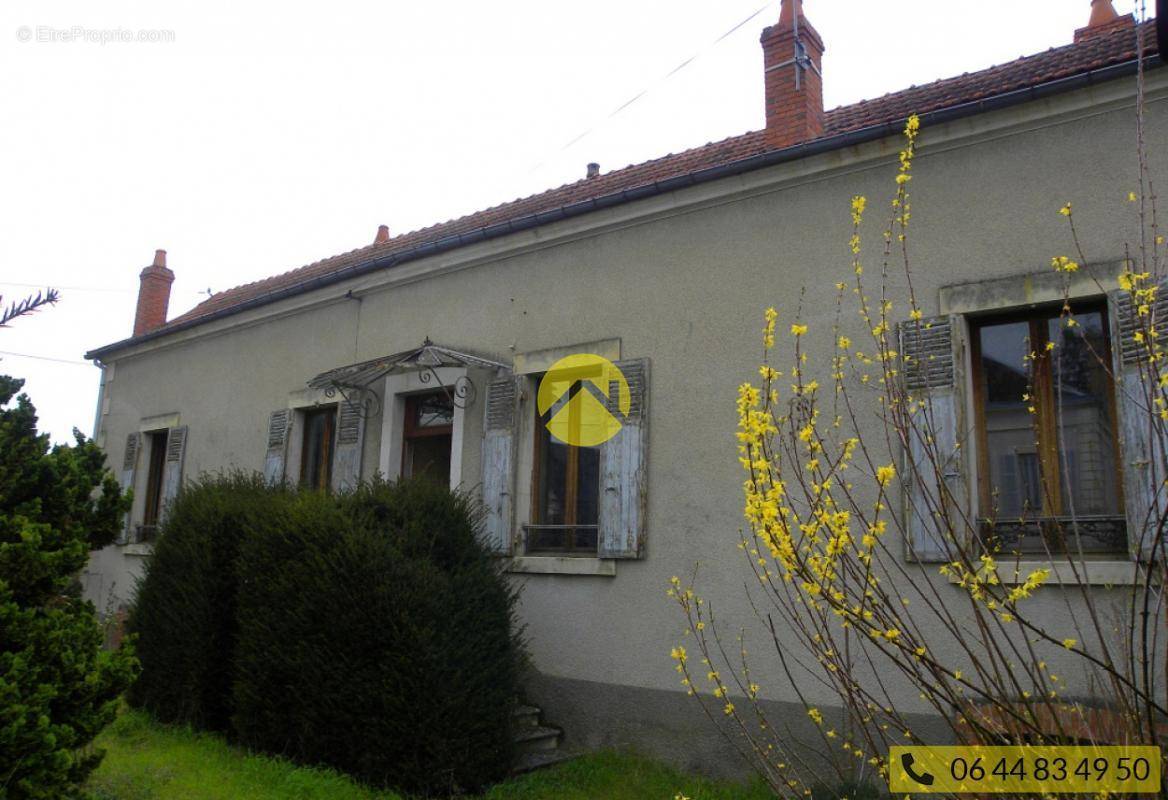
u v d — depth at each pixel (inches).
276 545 293.1
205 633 315.0
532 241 343.3
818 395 260.8
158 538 351.6
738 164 282.2
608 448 306.2
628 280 315.9
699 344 293.3
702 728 271.4
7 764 162.1
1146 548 203.6
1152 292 138.5
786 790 228.7
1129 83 224.4
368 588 263.1
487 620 275.4
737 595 270.8
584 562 304.8
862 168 267.4
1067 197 233.0
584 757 284.0
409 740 249.3
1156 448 204.5
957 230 248.2
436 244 367.6
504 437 337.7
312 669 267.3
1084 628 209.9
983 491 238.7
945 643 226.4
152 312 635.5
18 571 180.5
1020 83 247.8
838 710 244.7
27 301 159.5
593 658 298.8
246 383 464.4
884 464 244.5
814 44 329.4
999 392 242.1
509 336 347.9
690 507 285.3
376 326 403.2
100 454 215.2
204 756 273.9
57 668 177.3
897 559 237.1
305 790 241.8
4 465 189.5
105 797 220.7
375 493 298.4
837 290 266.2
